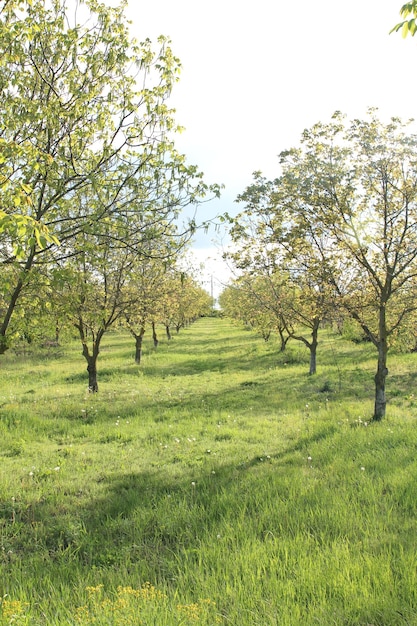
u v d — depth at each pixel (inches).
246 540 190.5
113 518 229.1
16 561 184.5
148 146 287.4
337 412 451.5
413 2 137.9
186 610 137.9
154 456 335.6
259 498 237.5
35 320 284.8
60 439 389.4
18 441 374.0
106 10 277.0
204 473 288.5
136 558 186.5
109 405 537.3
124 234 263.0
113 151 280.2
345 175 439.2
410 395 541.6
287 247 493.0
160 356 1130.0
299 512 215.6
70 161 258.2
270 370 842.8
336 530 198.5
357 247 434.6
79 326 620.1
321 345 1193.4
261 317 885.2
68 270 224.4
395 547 180.4
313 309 469.1
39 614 145.6
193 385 707.4
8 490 264.4
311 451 324.8
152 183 279.3
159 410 509.7
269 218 545.0
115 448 359.6
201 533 202.1
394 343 464.4
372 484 252.4
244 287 753.0
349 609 140.6
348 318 471.5
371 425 392.5
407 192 415.8
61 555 190.4
